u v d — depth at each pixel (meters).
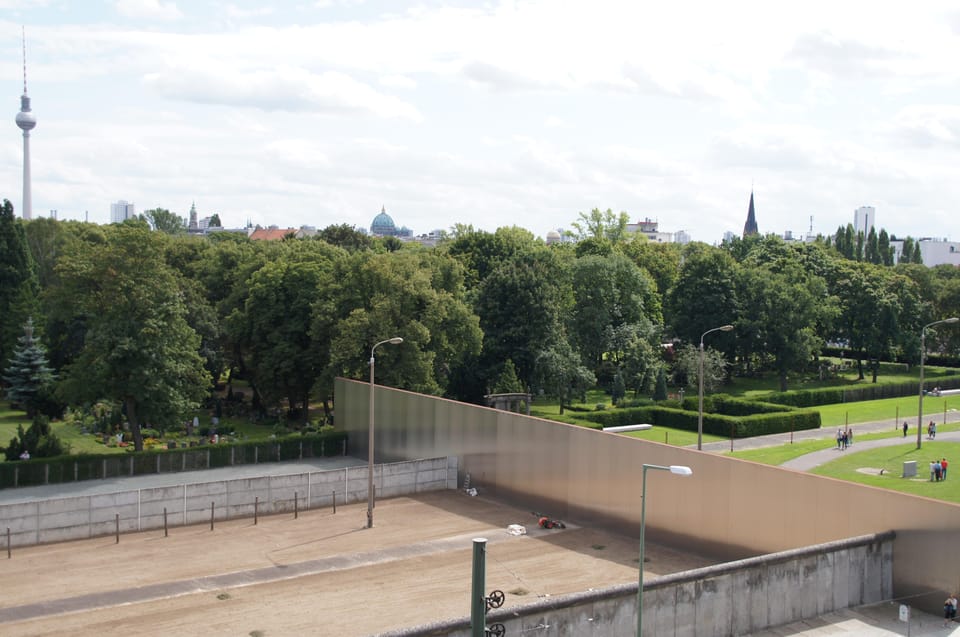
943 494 60.31
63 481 68.69
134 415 76.88
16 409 103.06
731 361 125.38
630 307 117.06
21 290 107.12
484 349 100.00
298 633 38.59
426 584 45.28
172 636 38.25
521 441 61.53
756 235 192.00
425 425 71.12
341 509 61.53
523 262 105.31
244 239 199.00
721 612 37.31
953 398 113.62
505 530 55.78
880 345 128.62
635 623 35.22
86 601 42.75
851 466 70.38
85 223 151.38
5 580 45.94
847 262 149.38
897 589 42.19
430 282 93.50
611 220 177.12
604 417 91.88
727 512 48.75
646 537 52.91
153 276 76.06
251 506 59.34
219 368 102.06
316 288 93.69
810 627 38.72
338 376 85.00
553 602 33.28
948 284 144.00
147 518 55.81
